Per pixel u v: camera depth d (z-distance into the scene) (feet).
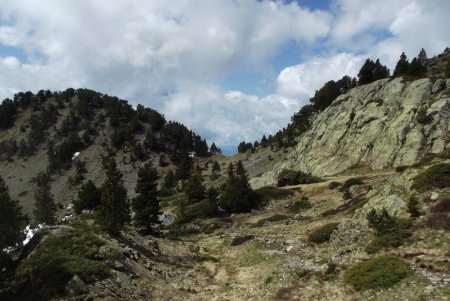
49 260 88.89
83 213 156.46
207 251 151.02
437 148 243.19
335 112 364.17
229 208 243.19
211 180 509.76
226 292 100.78
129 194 535.19
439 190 108.99
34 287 82.94
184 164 630.33
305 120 501.56
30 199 583.58
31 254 95.55
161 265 116.88
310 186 251.39
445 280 72.79
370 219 105.81
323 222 149.59
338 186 238.27
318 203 212.64
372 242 99.50
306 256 113.91
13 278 88.28
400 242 94.58
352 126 321.73
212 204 242.99
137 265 104.42
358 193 194.49
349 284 82.84
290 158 383.65
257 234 162.30
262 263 119.44
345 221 126.41
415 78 307.99
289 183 288.92
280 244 135.23
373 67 433.07
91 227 114.93
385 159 268.00
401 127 272.92
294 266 106.32
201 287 105.09
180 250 144.46
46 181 375.66
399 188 123.03
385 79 336.29
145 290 92.02
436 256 83.82
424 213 102.27
